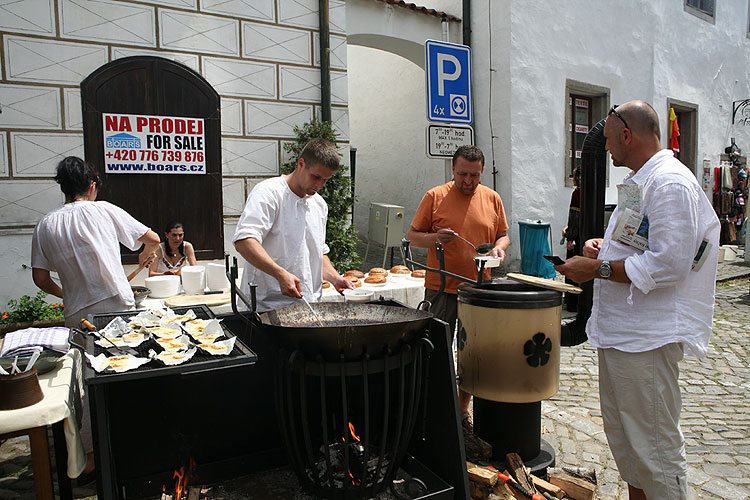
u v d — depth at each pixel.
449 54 5.27
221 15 5.30
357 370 1.93
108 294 2.72
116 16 4.84
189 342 2.02
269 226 2.44
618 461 2.21
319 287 2.74
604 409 2.22
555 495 2.46
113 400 2.16
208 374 2.33
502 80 7.79
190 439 2.33
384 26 7.32
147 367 1.75
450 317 3.31
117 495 2.01
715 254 2.01
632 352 2.02
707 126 11.42
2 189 4.52
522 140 7.90
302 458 2.20
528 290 2.83
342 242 5.98
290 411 2.03
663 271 1.88
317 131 5.74
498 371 2.53
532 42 7.88
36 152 4.62
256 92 5.55
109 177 4.89
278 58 5.64
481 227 3.28
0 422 1.85
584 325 2.76
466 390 2.68
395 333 1.92
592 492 2.43
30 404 1.94
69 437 2.04
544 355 2.52
